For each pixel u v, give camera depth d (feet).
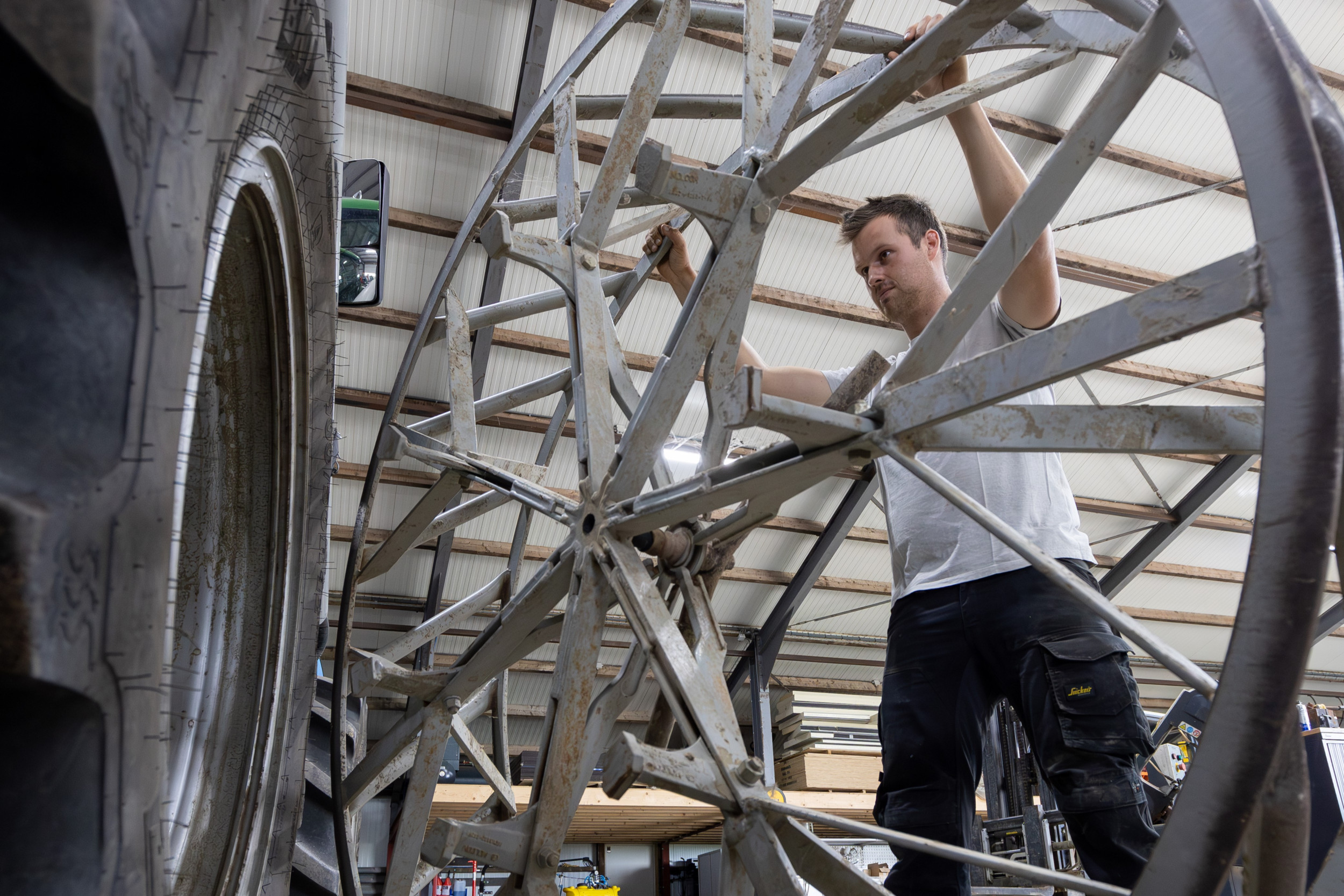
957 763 5.53
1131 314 2.74
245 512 4.12
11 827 1.60
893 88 4.12
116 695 1.72
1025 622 5.22
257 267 3.51
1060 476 5.81
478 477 6.82
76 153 1.68
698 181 4.73
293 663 4.33
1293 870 2.69
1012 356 3.10
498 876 29.76
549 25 23.30
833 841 34.35
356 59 24.14
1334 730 14.78
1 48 1.55
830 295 30.27
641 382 30.27
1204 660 44.47
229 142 2.41
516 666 36.55
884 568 38.34
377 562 8.11
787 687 40.91
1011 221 3.65
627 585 4.68
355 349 28.76
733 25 7.13
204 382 3.76
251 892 3.88
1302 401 2.29
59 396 1.69
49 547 1.53
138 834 1.80
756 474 3.94
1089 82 26.73
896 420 3.53
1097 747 4.80
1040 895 11.32
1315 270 2.32
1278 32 2.57
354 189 9.09
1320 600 2.20
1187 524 36.52
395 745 6.70
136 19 1.79
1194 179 28.02
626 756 3.68
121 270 1.78
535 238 5.92
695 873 36.63
